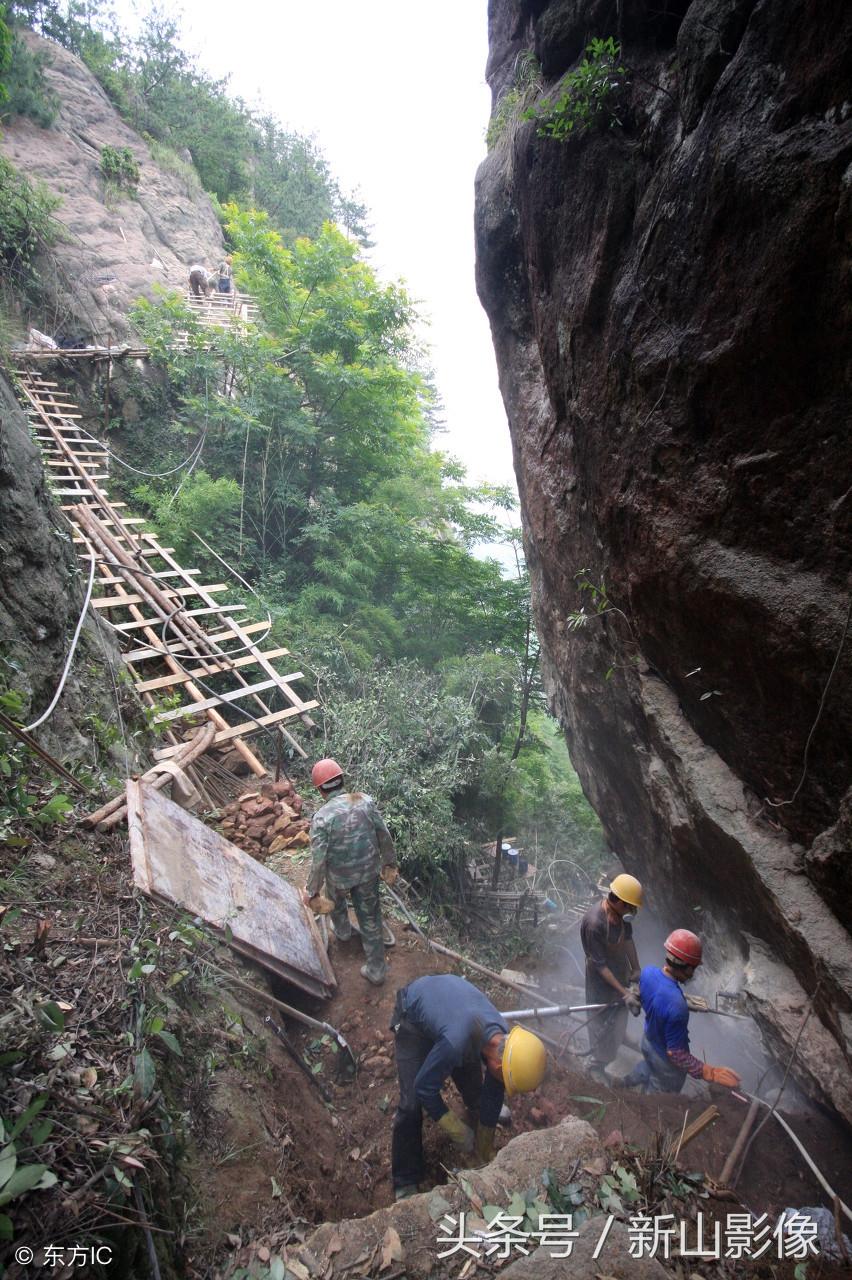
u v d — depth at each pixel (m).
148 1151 2.04
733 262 3.10
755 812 3.77
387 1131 3.39
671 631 4.05
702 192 3.23
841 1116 3.20
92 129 20.11
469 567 11.30
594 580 5.33
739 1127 3.35
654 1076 3.83
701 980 5.00
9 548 4.73
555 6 4.79
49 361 12.23
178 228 19.75
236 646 8.55
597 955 4.24
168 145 23.98
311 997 4.18
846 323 2.63
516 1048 2.58
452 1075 3.29
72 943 2.89
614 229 4.10
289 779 6.79
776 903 3.39
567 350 4.86
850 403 2.71
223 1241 2.31
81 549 8.53
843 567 2.84
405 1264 2.19
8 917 2.89
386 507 11.84
